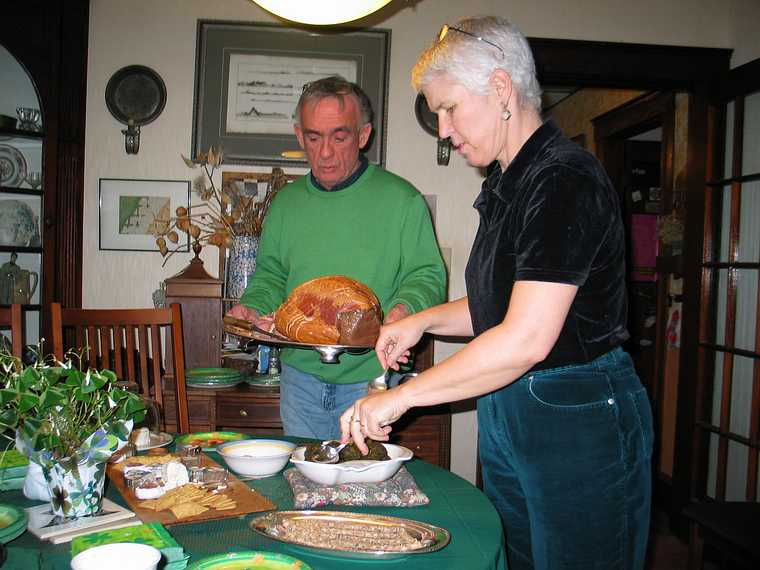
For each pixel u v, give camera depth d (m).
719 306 3.09
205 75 3.06
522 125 1.19
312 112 1.91
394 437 2.68
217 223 3.03
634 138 4.55
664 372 3.82
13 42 2.85
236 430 2.73
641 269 4.68
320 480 1.18
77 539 0.90
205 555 0.94
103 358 2.07
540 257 1.05
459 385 1.06
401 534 1.00
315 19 1.61
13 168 2.88
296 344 1.41
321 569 0.90
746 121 2.97
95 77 3.05
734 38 3.13
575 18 3.15
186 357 2.78
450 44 1.14
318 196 2.05
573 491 1.15
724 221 3.07
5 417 1.00
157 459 1.34
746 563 1.92
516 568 1.31
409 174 3.13
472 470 3.14
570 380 1.15
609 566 1.16
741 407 2.92
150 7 3.06
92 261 3.06
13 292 2.86
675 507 3.26
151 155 3.07
